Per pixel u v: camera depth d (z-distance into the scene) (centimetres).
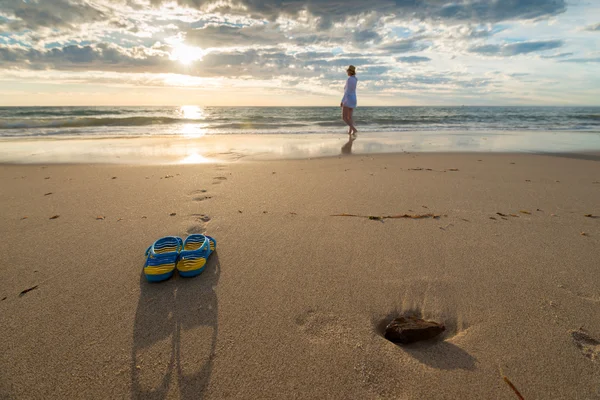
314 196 381
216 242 258
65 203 352
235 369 140
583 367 141
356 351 150
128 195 383
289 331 163
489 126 1555
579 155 718
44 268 218
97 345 153
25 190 402
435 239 266
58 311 176
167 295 191
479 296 191
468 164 595
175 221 302
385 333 163
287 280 207
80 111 2828
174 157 665
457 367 142
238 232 278
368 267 222
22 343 153
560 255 239
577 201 368
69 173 505
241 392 129
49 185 428
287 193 393
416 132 1245
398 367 142
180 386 132
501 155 705
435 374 138
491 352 150
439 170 538
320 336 160
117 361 144
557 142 957
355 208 340
